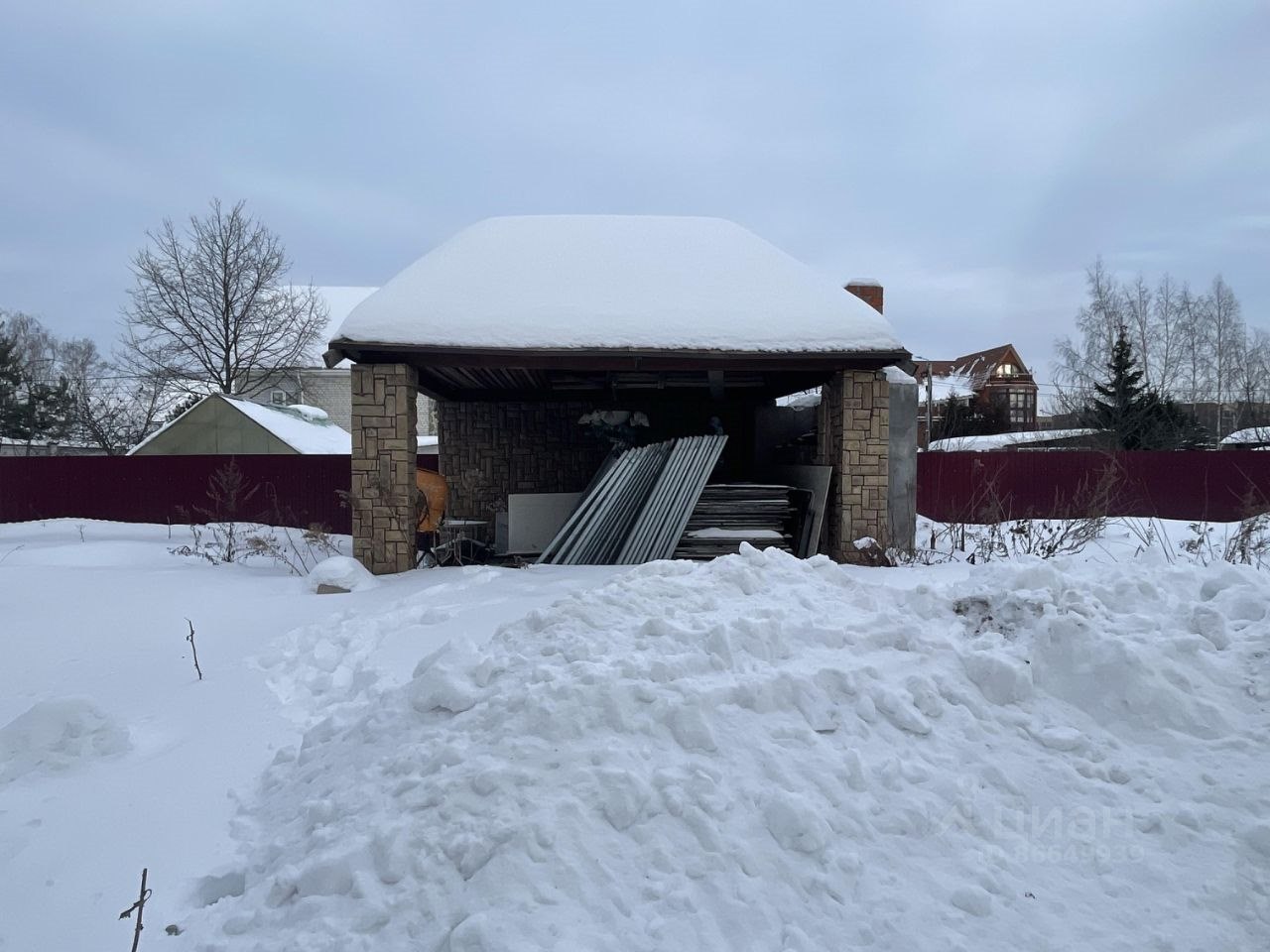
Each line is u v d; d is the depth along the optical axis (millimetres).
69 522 13250
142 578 7129
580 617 3529
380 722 3105
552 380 10367
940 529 9734
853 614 3717
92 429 25859
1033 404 39469
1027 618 3541
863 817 2447
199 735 3582
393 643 4750
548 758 2551
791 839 2316
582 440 11836
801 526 8852
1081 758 2852
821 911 2139
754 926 2076
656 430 11750
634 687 2824
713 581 4016
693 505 8289
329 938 2047
